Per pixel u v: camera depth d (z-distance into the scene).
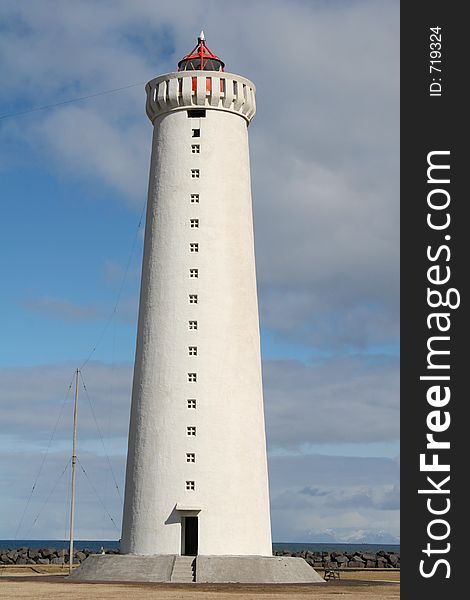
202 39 76.94
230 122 73.81
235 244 72.25
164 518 67.75
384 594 55.59
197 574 64.31
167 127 73.81
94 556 69.06
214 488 67.94
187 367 69.69
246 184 74.25
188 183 72.50
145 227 74.69
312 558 118.94
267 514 70.75
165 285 71.25
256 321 73.12
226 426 69.00
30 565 108.62
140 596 51.06
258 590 57.56
